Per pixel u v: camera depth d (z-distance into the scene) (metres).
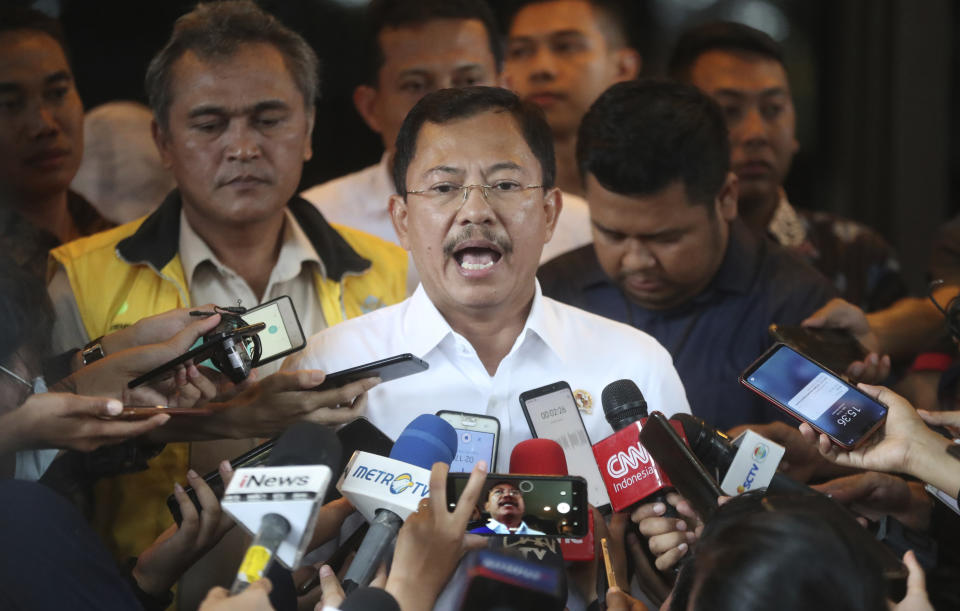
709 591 2.19
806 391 3.33
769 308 4.62
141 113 5.72
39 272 3.67
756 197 5.76
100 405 2.97
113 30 6.20
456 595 2.71
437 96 3.47
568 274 4.88
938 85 7.52
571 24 6.18
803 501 2.39
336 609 2.35
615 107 4.28
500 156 3.35
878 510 3.81
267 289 4.36
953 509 3.33
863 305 5.84
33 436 2.98
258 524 2.41
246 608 2.22
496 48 5.65
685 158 4.18
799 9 7.42
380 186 5.71
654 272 4.41
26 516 2.63
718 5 7.26
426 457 2.87
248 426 3.42
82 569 2.66
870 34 7.45
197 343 3.51
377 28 5.57
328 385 3.25
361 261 4.52
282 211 4.41
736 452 3.09
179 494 3.16
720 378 4.56
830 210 7.66
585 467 3.33
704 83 5.71
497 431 3.24
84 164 5.48
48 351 3.53
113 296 4.12
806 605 2.11
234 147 4.05
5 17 4.65
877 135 7.55
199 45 4.10
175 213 4.29
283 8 6.45
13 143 4.61
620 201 4.27
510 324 3.58
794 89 7.54
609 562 2.93
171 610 3.90
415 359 3.11
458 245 3.33
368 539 2.72
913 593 2.44
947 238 5.43
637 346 3.70
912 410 3.25
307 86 4.30
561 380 3.60
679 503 3.12
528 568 2.71
